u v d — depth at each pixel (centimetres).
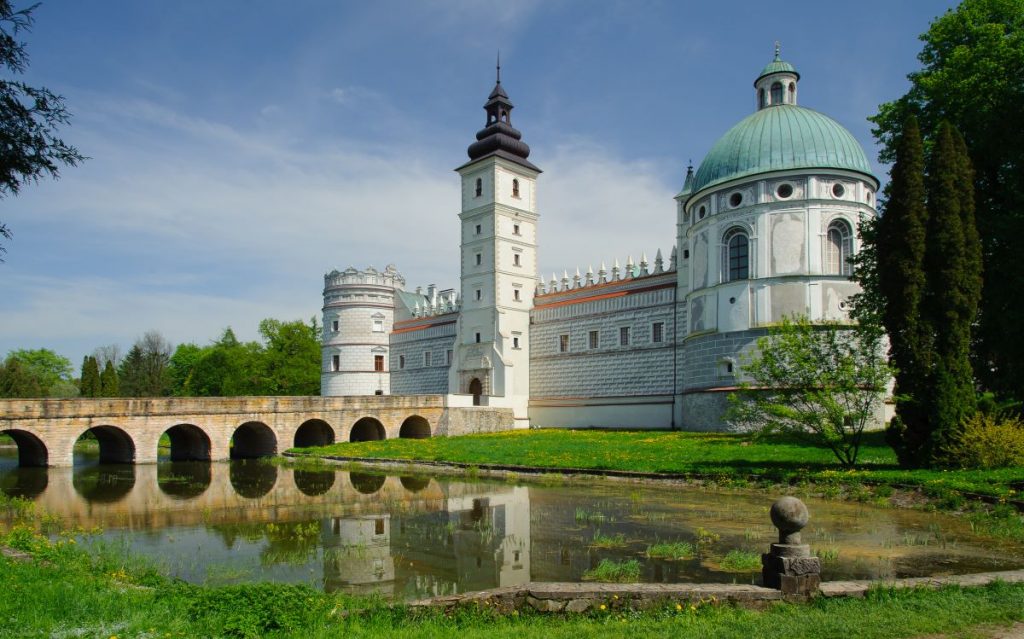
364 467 4159
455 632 977
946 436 2575
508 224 7131
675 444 4059
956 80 3225
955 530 1856
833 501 2327
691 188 5619
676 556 1623
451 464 3803
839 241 4741
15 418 4381
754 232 4797
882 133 3719
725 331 4878
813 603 1102
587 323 6612
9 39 1481
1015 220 2950
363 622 1036
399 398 5897
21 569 1232
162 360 12812
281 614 1026
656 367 5997
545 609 1107
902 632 954
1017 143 3056
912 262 2655
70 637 877
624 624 1011
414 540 1920
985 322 3039
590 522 2098
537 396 7012
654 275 6169
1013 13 3250
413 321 8544
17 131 1567
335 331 8869
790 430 2838
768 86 5353
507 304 7031
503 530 2016
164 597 1103
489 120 7319
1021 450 2464
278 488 3303
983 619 1002
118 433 4944
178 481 3716
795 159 4762
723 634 953
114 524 2325
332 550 1831
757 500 2422
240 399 5178
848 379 2755
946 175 2662
